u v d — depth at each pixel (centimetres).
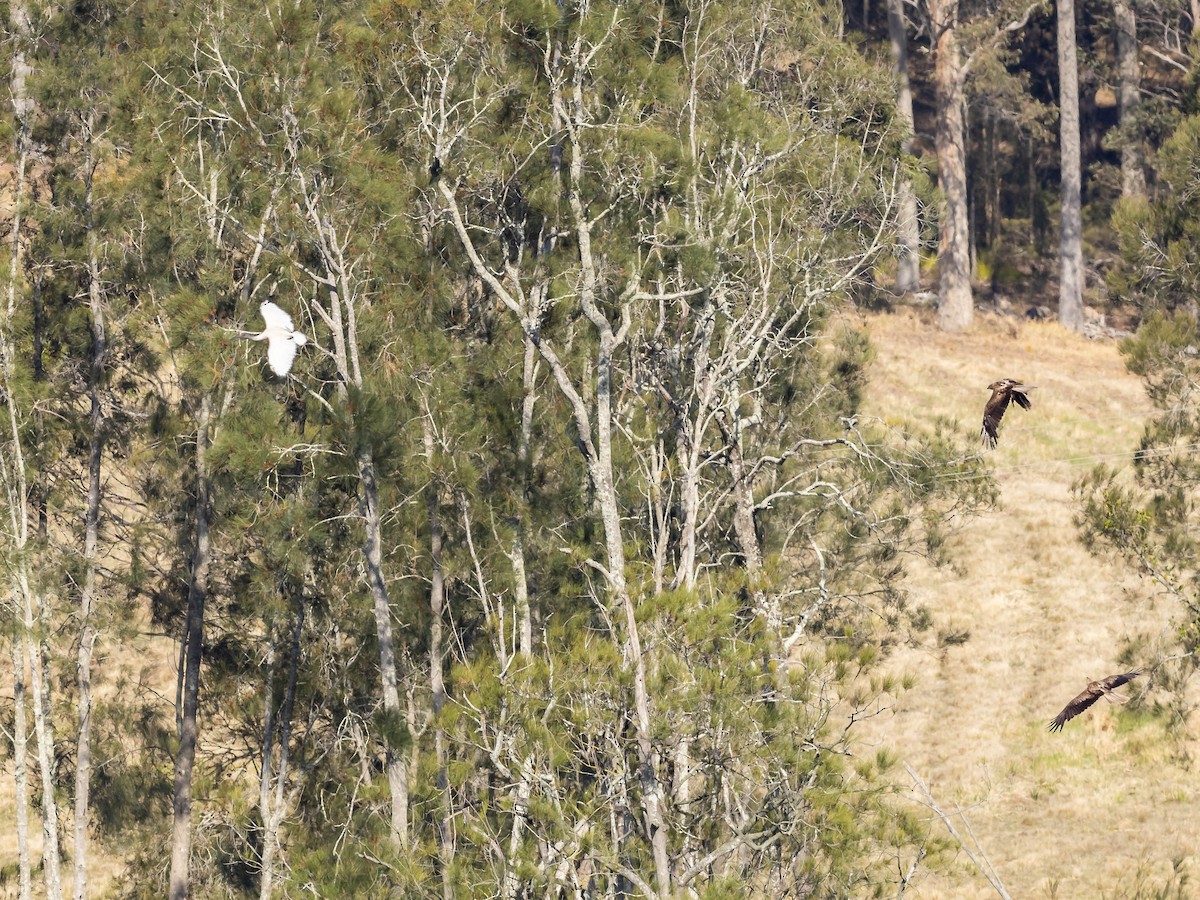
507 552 7481
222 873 9238
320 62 7519
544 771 5528
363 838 7112
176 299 7394
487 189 7744
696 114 8512
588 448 6419
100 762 9762
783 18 9369
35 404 9250
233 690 9438
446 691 8256
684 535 6931
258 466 6906
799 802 5578
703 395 7688
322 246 7206
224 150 8119
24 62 9469
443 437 7406
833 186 9119
